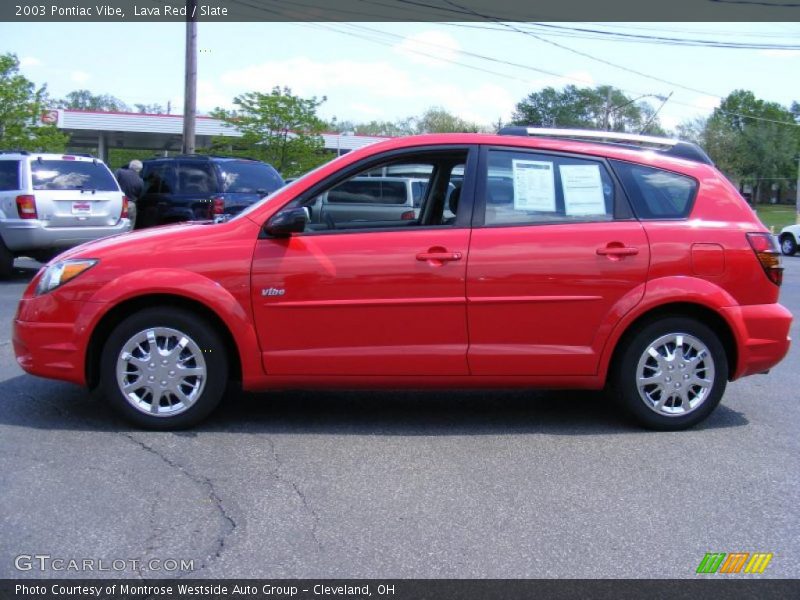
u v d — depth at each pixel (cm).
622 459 475
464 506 404
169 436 502
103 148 4288
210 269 494
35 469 443
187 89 2011
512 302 500
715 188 529
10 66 2430
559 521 388
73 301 498
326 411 566
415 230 504
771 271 523
